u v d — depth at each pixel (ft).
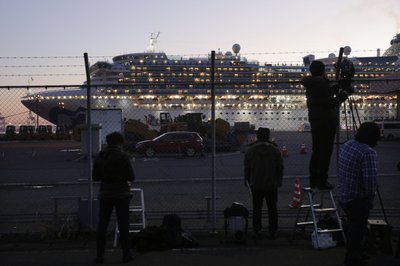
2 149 109.81
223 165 67.82
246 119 110.52
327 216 22.67
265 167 22.30
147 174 56.59
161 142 84.28
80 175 56.18
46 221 26.27
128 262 19.15
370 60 175.83
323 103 21.72
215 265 18.65
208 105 136.67
